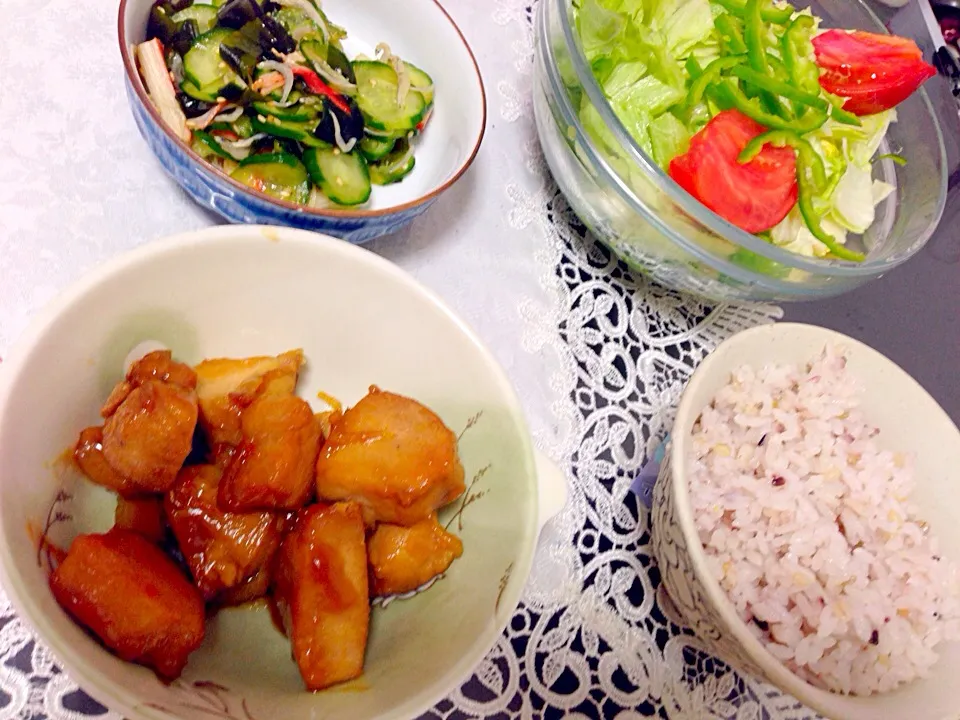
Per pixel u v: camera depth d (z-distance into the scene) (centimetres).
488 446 26
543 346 34
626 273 37
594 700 28
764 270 32
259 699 22
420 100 34
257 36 31
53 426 22
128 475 23
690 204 30
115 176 30
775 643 28
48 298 27
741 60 36
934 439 32
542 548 30
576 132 31
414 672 22
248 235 25
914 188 39
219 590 23
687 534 26
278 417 24
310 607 23
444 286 33
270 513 24
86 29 32
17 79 30
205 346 27
